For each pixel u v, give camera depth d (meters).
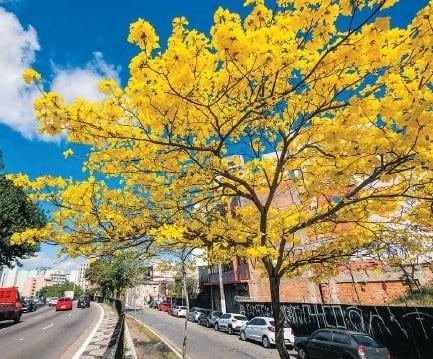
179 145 4.10
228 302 31.80
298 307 17.56
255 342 17.59
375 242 5.66
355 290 15.84
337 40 3.50
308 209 5.92
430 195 4.63
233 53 3.08
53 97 3.27
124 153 4.14
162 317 34.75
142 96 3.41
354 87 3.95
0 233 18.89
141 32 3.00
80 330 17.12
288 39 3.40
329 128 4.07
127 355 10.29
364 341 10.56
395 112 3.40
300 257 5.91
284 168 5.27
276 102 4.07
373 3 3.09
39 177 4.08
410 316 11.38
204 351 14.66
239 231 4.93
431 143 3.47
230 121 4.46
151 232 4.02
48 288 137.50
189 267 10.51
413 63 3.56
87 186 4.15
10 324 22.00
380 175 4.21
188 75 3.29
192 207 5.16
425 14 2.97
